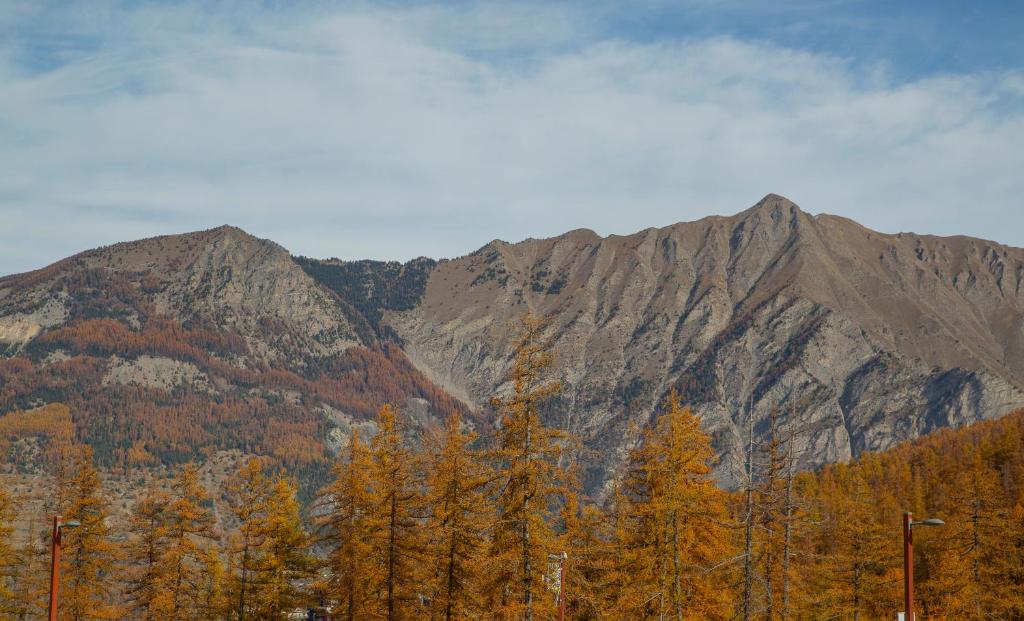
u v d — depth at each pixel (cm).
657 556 5272
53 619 4203
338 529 6512
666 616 5262
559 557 4994
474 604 5453
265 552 7212
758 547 5456
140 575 7150
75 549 7038
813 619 6462
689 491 5212
